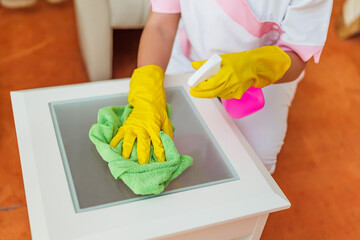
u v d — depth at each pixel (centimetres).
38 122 81
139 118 79
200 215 67
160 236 64
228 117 89
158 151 74
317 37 92
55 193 68
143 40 101
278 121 114
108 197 68
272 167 123
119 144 75
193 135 83
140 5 143
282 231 132
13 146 148
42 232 62
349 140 169
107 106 88
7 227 123
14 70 180
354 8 213
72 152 76
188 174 75
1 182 136
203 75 69
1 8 215
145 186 66
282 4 91
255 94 81
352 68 206
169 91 93
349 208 143
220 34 99
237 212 69
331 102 185
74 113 84
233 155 80
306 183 149
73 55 192
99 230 63
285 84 111
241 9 92
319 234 133
